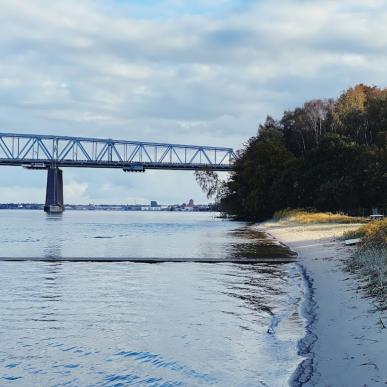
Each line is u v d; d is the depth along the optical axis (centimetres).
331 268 2370
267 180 9962
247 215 11556
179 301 1778
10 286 2144
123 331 1349
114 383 970
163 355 1128
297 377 920
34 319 1505
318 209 8000
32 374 1026
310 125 12312
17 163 18350
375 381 833
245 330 1332
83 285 2167
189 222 11638
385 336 1060
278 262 2973
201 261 3073
